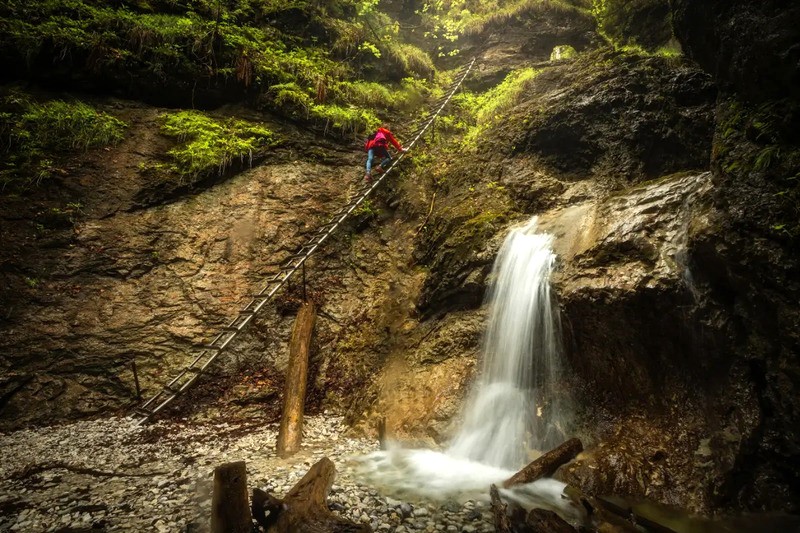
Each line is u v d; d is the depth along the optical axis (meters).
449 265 8.82
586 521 4.66
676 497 4.85
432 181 11.95
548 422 6.49
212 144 10.73
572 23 16.31
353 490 5.41
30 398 7.56
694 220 5.49
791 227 4.43
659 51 11.11
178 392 7.66
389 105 14.17
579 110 10.05
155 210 9.81
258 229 10.33
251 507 4.42
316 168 11.74
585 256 6.45
